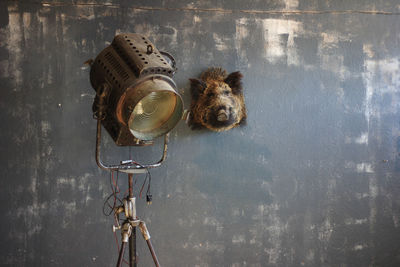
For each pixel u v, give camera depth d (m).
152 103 1.97
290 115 2.95
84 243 2.73
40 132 2.64
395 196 3.11
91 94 2.69
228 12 2.85
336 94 2.99
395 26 3.03
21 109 2.61
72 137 2.68
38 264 2.68
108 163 2.73
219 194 2.89
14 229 2.64
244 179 2.92
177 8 2.78
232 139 2.89
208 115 2.72
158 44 2.76
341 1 2.96
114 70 1.97
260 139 2.92
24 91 2.61
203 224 2.88
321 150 3.00
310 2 2.93
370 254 3.09
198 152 2.85
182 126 2.82
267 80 2.91
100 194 2.73
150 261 2.82
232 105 2.71
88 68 2.67
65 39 2.64
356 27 2.99
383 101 3.05
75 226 2.71
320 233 3.03
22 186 2.63
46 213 2.67
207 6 2.82
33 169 2.64
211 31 2.83
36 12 2.60
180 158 2.83
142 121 2.02
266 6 2.89
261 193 2.95
